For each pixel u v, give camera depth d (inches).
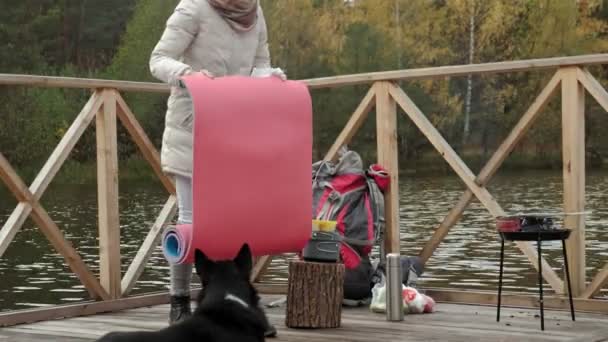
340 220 194.9
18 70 1320.1
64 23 1514.5
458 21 1316.4
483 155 1238.3
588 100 1078.4
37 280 339.9
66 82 186.5
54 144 1209.4
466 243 407.5
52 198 831.7
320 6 1425.9
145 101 1122.7
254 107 156.7
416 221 512.7
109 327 174.7
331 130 1187.3
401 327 168.4
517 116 1242.0
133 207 711.1
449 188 859.4
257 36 169.0
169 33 161.2
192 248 151.4
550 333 158.6
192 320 114.1
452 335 158.7
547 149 1189.7
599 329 162.1
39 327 175.2
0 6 1364.4
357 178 200.5
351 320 177.5
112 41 1555.1
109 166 199.5
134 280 205.0
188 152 161.0
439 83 1245.1
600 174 1000.2
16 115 1186.6
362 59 1241.4
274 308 196.9
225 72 164.2
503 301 190.5
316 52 1320.1
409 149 1194.6
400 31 1325.0
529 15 1278.3
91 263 376.8
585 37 1295.5
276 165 159.2
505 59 1288.1
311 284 168.4
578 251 182.1
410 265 198.2
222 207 152.6
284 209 160.7
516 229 162.4
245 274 123.1
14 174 182.4
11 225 181.3
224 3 161.0
